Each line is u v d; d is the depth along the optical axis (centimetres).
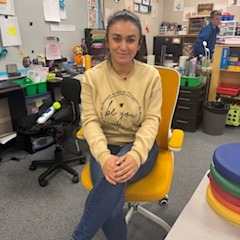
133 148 104
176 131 139
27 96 243
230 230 72
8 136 245
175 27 495
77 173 204
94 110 120
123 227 106
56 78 261
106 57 121
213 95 317
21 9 246
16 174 212
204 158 239
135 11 421
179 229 72
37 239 146
